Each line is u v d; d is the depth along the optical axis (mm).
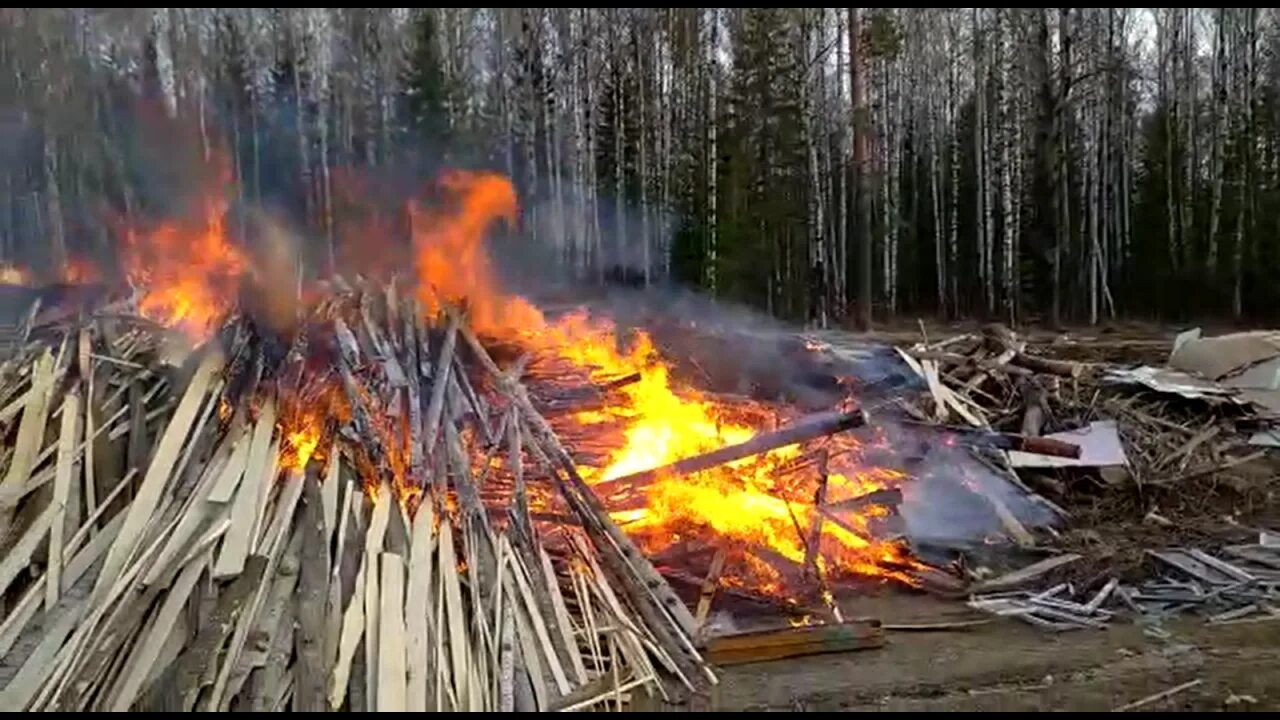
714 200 24484
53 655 5008
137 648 4996
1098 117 28453
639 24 30969
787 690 5695
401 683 5035
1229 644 6355
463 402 7844
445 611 5629
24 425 6617
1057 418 10695
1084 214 27859
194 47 30641
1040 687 5746
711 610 6812
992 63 29938
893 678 5859
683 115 29922
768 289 24328
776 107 26594
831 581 7418
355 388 7137
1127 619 6809
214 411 6824
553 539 6938
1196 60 31062
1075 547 8156
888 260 28297
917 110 32281
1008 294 27016
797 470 8250
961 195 30812
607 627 6031
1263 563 7852
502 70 31859
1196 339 13766
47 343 7758
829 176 28484
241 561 5500
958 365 11305
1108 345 19484
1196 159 28828
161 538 5668
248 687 4914
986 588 7301
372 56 32094
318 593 5387
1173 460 10219
